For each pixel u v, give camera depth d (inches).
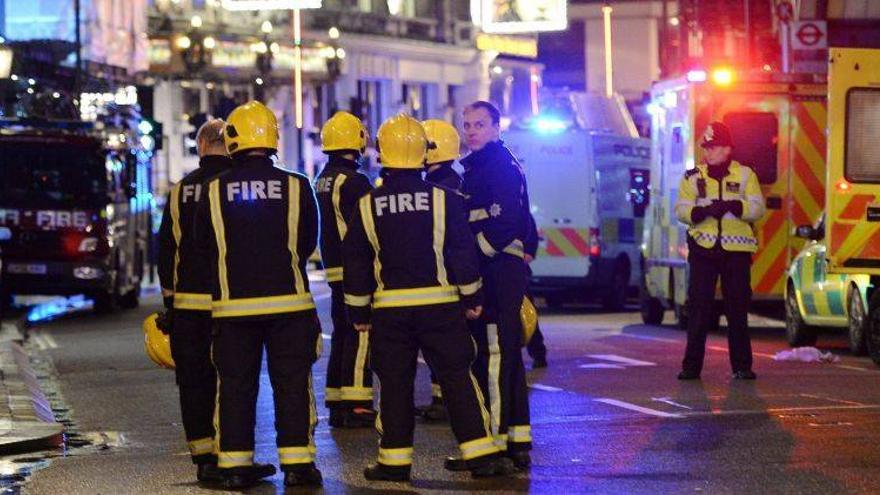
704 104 1881.2
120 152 2529.5
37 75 3169.3
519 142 2432.3
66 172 2409.0
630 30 6397.6
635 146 2583.7
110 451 1006.4
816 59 2108.8
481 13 3043.8
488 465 848.9
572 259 2418.8
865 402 1153.4
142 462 944.3
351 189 1053.2
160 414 1201.4
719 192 1311.5
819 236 1638.8
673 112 1968.5
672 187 1974.7
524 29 3021.7
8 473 908.6
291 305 836.6
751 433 999.6
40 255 2399.1
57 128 2479.1
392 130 826.8
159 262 885.8
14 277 2395.4
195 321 877.8
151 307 2664.9
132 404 1270.9
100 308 2469.2
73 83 3250.5
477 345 883.4
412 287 829.2
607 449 942.4
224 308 836.0
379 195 829.8
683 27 2773.1
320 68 4608.8
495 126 879.7
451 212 826.8
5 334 1947.6
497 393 877.2
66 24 4072.3
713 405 1142.3
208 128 888.9
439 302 829.8
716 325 1870.1
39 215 2402.8
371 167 5073.8
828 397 1185.4
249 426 847.7
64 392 1373.0
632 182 2556.6
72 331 2090.3
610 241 2464.3
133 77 4202.8
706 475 848.3
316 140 5157.5
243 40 4468.5
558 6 3011.8
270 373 846.5
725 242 1305.4
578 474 857.5
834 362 1478.8
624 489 811.4
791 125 1881.2
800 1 2103.8
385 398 845.2
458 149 1011.9
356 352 1067.3
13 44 3415.4
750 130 1883.6
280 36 4913.9
